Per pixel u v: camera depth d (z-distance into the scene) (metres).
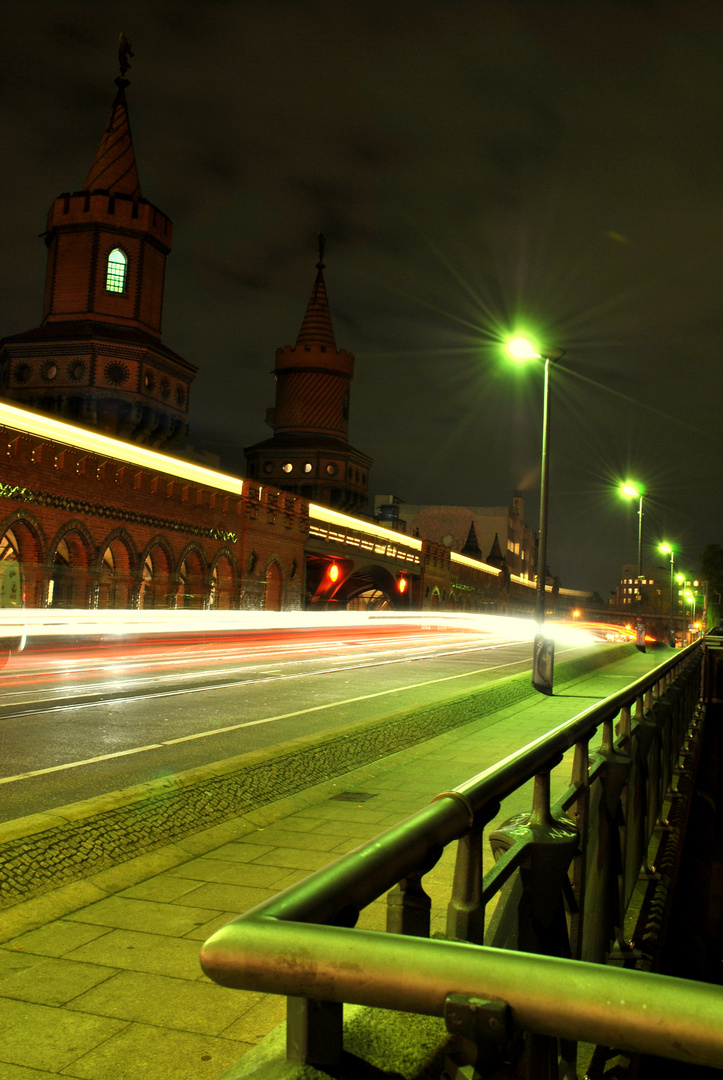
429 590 77.75
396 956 1.28
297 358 84.69
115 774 9.88
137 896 5.45
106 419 54.28
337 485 82.81
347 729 12.27
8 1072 3.19
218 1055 3.35
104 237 55.81
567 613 148.62
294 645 36.84
